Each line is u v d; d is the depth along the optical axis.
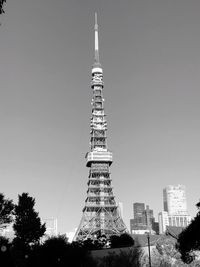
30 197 111.31
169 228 145.12
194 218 70.25
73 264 101.00
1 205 78.31
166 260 123.75
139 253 125.25
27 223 106.75
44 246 99.38
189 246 71.56
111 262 120.62
